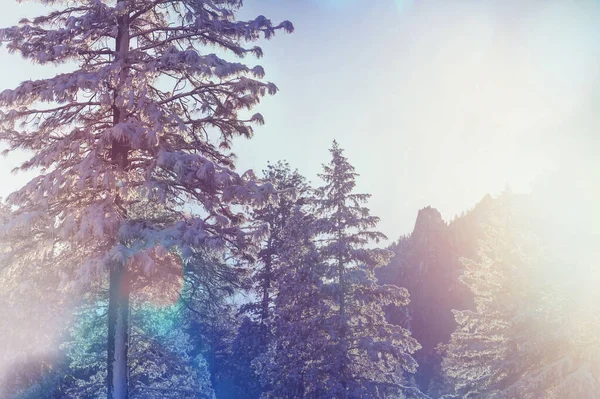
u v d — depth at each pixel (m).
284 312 22.30
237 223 13.05
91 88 10.41
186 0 12.55
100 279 13.40
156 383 17.44
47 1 11.93
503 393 17.44
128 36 12.50
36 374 16.69
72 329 16.30
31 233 11.09
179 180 11.04
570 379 15.52
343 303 21.77
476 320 30.80
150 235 10.49
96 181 10.42
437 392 58.94
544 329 18.20
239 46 12.41
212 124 12.88
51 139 11.77
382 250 22.58
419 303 88.81
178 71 12.17
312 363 20.94
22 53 11.00
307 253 22.25
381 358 20.73
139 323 17.73
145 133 10.58
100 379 17.88
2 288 12.26
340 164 23.19
